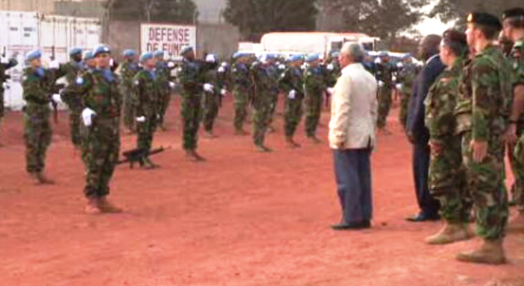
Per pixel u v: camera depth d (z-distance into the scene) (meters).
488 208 11.00
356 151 13.17
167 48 38.88
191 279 11.34
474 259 11.15
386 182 17.50
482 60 10.79
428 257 11.48
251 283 11.06
